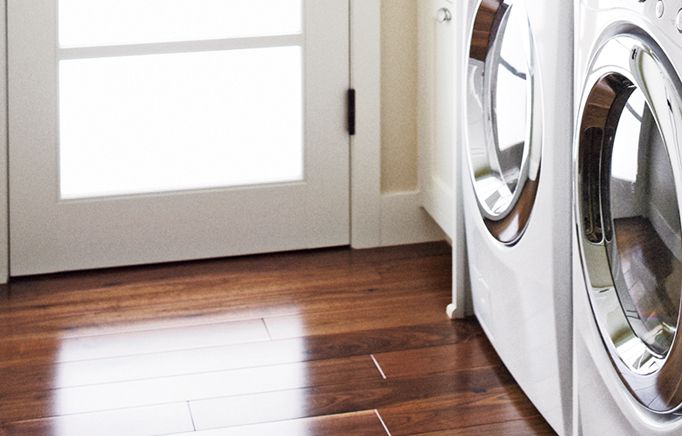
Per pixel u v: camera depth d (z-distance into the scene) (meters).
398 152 3.55
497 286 2.72
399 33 3.47
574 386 2.30
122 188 3.43
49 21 3.25
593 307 2.16
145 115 3.41
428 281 3.34
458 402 2.68
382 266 3.45
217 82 3.44
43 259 3.39
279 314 3.13
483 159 2.78
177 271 3.42
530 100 2.38
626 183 2.09
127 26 3.35
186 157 3.46
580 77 2.15
